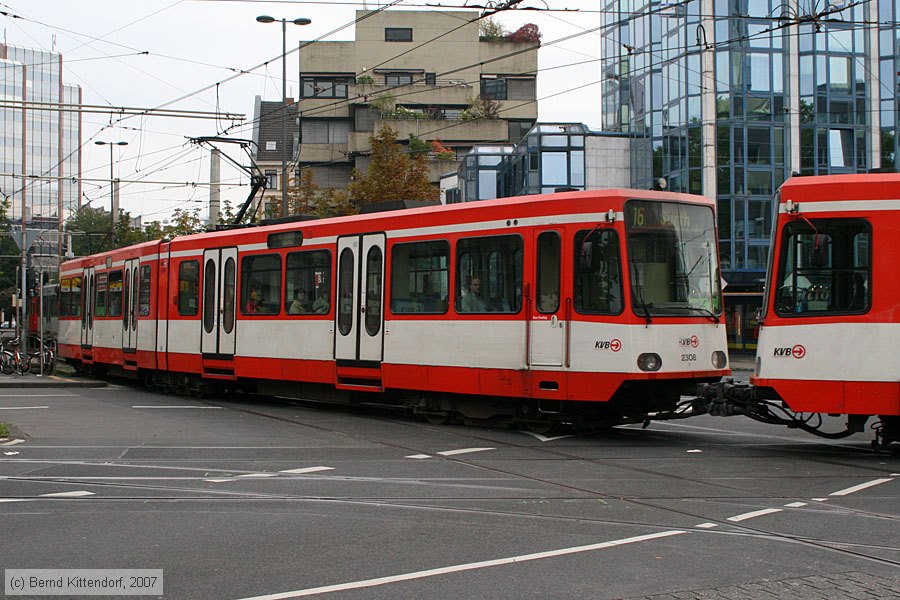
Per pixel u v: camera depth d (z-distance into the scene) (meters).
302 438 13.70
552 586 6.11
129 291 23.69
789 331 11.45
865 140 39.97
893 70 39.66
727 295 40.94
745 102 39.69
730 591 5.97
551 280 13.37
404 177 36.53
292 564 6.72
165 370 21.94
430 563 6.71
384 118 63.91
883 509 8.52
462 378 14.38
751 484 9.80
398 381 15.43
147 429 14.81
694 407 12.84
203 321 20.17
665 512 8.40
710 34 39.81
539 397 13.41
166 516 8.37
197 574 6.46
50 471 10.81
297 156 68.06
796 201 11.45
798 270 11.45
